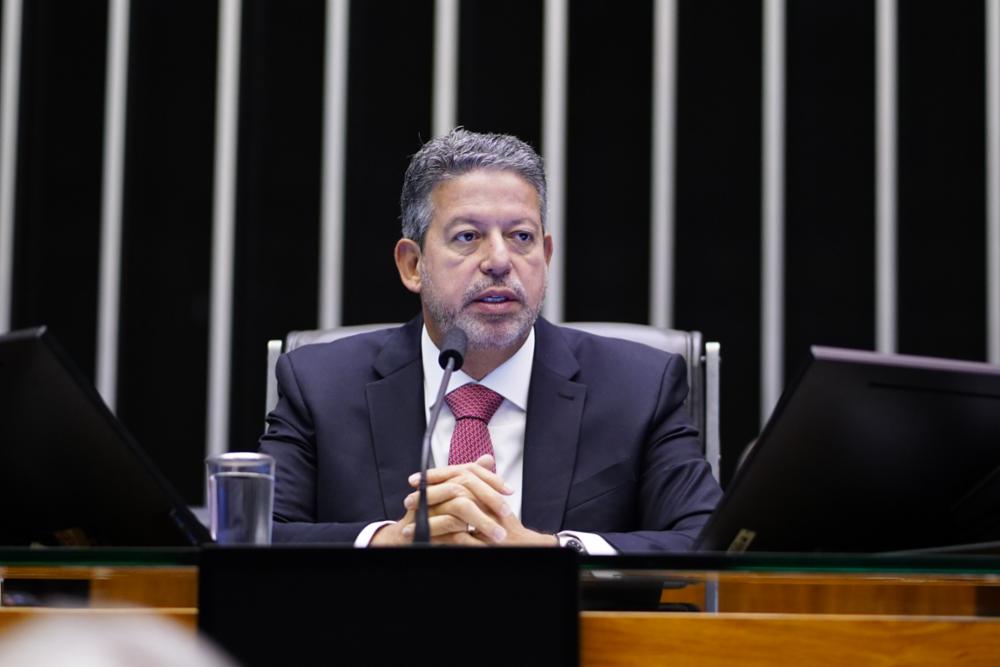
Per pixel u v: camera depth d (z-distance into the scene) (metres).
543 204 7.15
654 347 7.62
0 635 3.88
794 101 13.93
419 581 3.77
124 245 13.77
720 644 3.96
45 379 4.18
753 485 4.37
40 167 13.91
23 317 13.80
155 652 1.15
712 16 13.92
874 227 13.80
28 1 13.87
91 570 4.05
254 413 13.80
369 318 13.85
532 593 3.78
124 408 13.79
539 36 13.97
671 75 13.75
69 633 1.16
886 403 4.22
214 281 13.69
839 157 13.88
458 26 13.95
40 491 4.51
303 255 13.95
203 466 13.82
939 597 4.40
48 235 13.89
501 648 3.75
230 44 13.83
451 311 6.87
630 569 4.05
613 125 14.05
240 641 3.73
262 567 3.76
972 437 4.30
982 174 13.67
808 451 4.30
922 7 13.74
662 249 13.66
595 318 13.94
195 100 13.99
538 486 6.72
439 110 13.77
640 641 3.96
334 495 6.79
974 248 13.66
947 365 4.18
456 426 6.80
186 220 13.98
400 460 6.81
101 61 13.98
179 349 13.91
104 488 4.47
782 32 13.70
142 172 13.97
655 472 6.85
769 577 4.21
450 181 6.98
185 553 3.92
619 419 6.94
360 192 13.92
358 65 14.02
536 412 6.91
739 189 13.85
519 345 7.04
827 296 13.82
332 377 7.17
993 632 3.99
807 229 13.88
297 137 13.98
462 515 5.46
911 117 13.77
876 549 4.59
